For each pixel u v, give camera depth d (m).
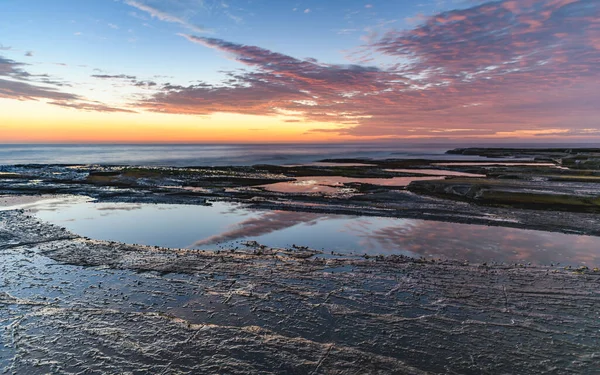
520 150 99.88
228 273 10.12
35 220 16.38
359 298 8.61
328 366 6.12
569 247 12.84
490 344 6.77
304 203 21.17
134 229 15.38
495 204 20.55
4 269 10.32
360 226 15.92
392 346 6.71
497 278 9.79
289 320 7.61
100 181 30.22
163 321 7.54
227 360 6.28
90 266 10.62
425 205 20.42
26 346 6.65
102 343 6.76
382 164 56.59
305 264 10.89
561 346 6.69
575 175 32.72
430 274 10.09
